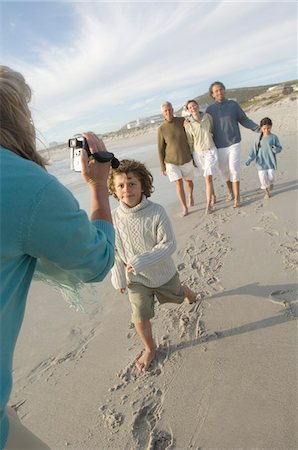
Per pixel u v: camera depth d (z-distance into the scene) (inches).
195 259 170.1
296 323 110.6
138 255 102.7
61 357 120.5
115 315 139.2
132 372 106.3
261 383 91.6
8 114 43.7
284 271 140.6
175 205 277.6
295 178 269.4
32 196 38.3
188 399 92.4
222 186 304.0
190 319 123.6
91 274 48.3
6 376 43.2
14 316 43.6
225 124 228.8
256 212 216.4
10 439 50.2
